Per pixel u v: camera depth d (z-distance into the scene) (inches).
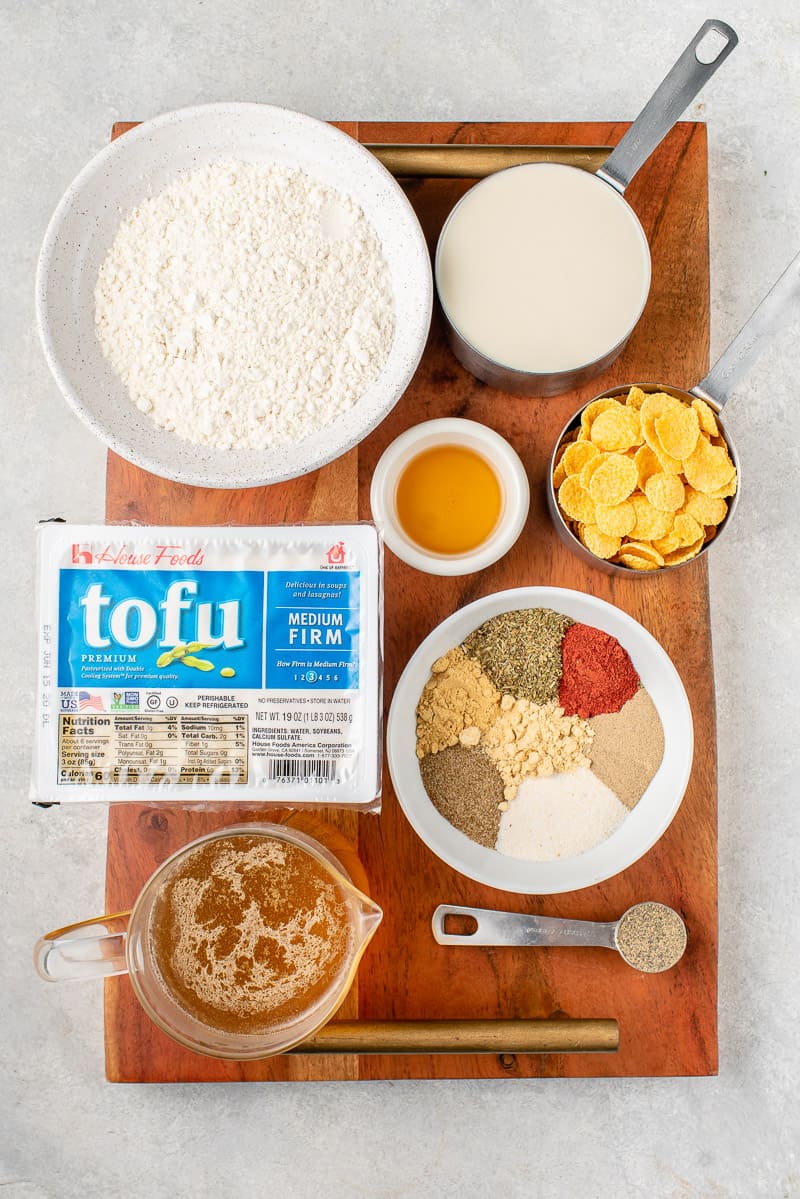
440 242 39.4
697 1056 39.9
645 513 38.0
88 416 37.3
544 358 38.9
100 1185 45.0
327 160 39.4
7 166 48.3
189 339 38.2
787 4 47.9
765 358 47.5
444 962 40.0
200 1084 45.5
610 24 47.9
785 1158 45.5
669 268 42.3
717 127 47.8
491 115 47.8
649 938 38.9
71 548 34.2
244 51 47.9
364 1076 40.1
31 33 48.1
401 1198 45.0
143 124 37.8
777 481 47.4
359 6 47.8
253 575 34.0
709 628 41.1
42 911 47.0
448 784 40.2
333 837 38.2
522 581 41.4
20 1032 46.1
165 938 34.5
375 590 34.1
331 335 38.6
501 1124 45.3
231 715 33.8
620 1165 45.3
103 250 39.4
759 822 46.6
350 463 40.9
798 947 46.3
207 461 38.7
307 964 34.5
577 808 40.1
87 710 33.9
